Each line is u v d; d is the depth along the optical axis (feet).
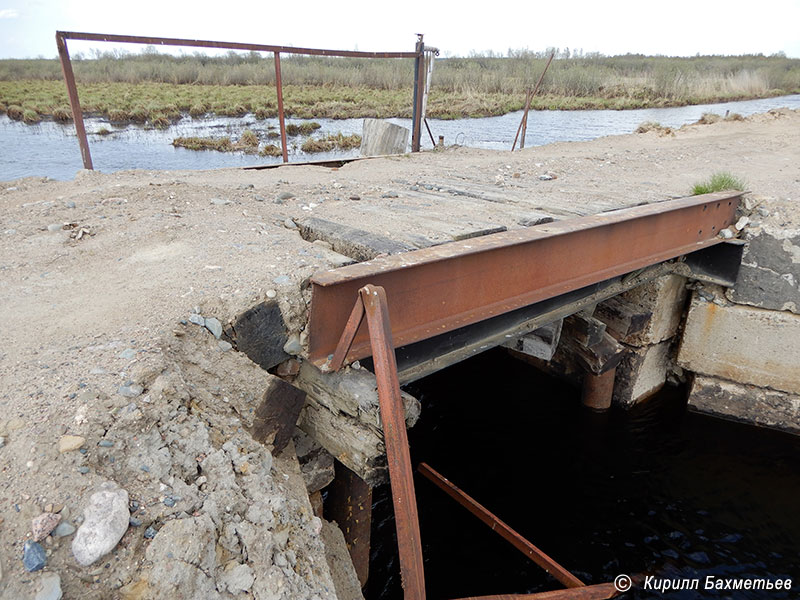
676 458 19.15
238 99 114.52
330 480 10.43
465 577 14.33
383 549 15.42
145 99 107.65
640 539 15.81
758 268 18.15
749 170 25.64
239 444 7.00
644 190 19.63
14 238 11.82
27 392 6.49
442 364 10.87
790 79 161.68
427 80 33.27
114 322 8.08
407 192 17.81
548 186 20.01
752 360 19.42
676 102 116.47
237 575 5.57
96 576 4.98
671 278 19.44
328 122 87.35
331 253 10.78
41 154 53.06
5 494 5.30
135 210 13.46
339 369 8.55
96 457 5.83
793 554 15.49
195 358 7.68
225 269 9.71
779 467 18.76
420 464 16.20
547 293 11.76
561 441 19.95
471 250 9.84
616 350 19.74
